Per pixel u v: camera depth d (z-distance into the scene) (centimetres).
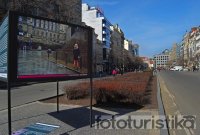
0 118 994
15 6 4125
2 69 701
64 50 770
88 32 850
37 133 780
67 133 780
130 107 1230
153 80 3675
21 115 1032
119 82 1562
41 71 701
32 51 675
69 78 785
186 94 1975
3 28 691
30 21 670
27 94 1995
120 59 13038
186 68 15112
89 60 854
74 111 1116
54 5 5606
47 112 1094
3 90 2473
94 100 1384
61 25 765
